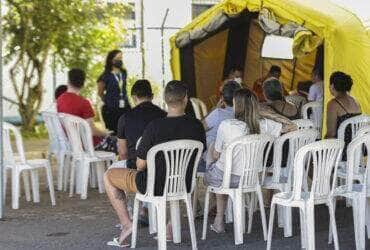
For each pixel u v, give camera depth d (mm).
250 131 6012
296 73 12492
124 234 5883
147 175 5516
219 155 6043
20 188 8664
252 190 6035
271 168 6531
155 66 15773
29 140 13773
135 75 15633
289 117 7180
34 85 14688
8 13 13680
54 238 6266
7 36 13852
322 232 6418
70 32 13930
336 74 7273
